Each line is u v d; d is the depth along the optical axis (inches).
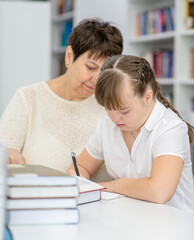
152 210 42.9
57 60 207.3
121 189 49.9
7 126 69.6
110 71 48.6
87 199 45.6
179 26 126.7
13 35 154.3
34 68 157.2
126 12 146.5
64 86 71.1
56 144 69.7
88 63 61.8
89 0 169.8
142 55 146.6
